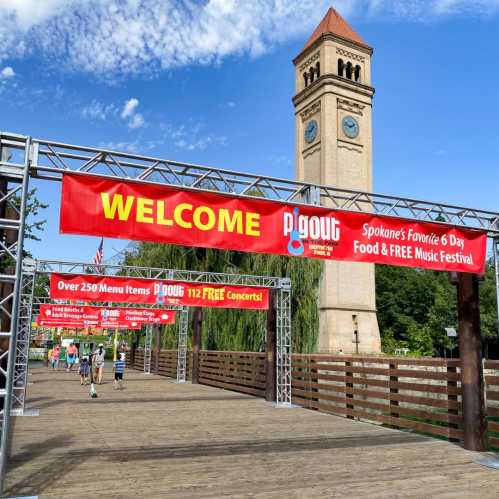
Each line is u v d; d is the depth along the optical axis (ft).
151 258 97.40
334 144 160.66
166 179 25.63
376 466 25.84
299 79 182.50
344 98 165.37
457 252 31.30
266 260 90.07
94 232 22.80
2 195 21.58
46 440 31.99
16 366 53.06
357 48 175.52
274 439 33.04
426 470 25.08
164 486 21.97
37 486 21.81
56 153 22.72
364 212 29.07
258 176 26.94
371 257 28.91
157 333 106.42
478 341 30.71
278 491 21.39
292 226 27.35
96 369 81.10
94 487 21.74
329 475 24.03
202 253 94.94
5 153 21.72
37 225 118.62
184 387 73.00
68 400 54.49
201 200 25.48
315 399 48.93
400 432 35.96
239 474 24.11
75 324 81.35
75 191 22.70
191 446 30.58
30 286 56.49
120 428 36.76
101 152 23.34
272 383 54.65
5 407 19.29
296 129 176.55
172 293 61.52
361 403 41.47
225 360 71.72
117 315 83.30
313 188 28.55
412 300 200.13
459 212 31.91
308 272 92.53
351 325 149.79
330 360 47.16
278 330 54.70
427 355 162.91
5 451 19.19
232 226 25.98
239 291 60.23
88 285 60.18
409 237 30.09
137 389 69.00
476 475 24.17
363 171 165.48
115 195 23.48
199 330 82.53
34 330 185.47
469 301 31.04
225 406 50.70
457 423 31.58
